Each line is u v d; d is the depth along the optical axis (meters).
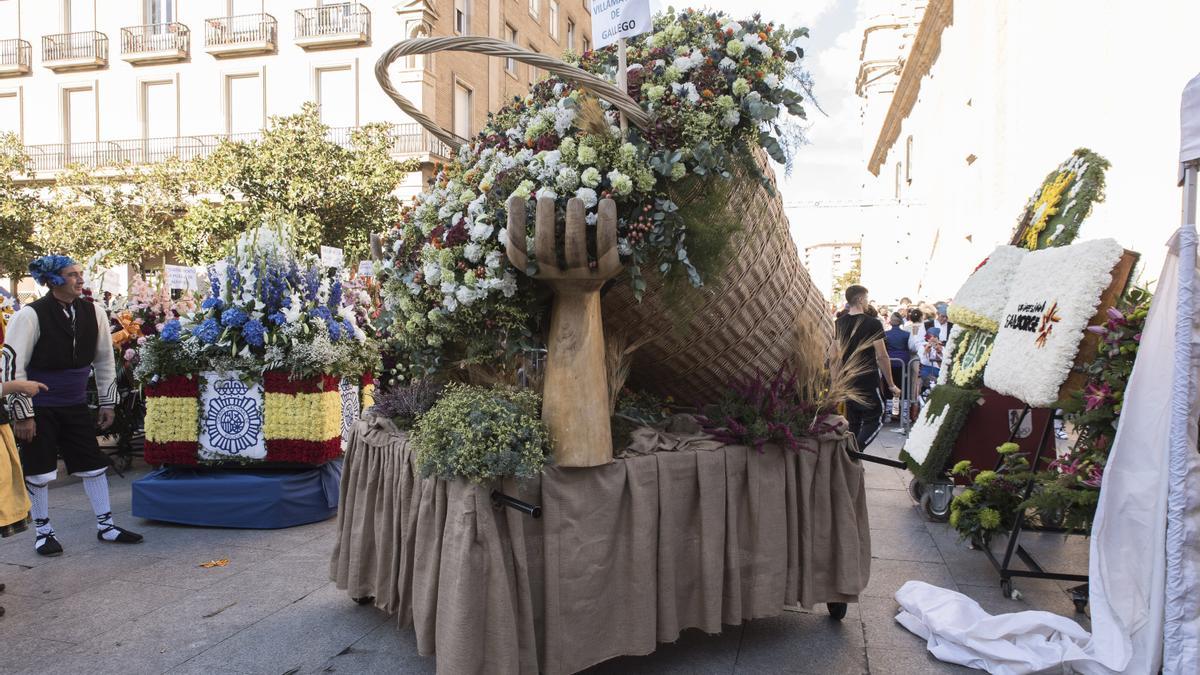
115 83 25.83
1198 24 7.82
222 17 24.75
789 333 3.26
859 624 3.41
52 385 4.43
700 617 2.89
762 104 2.44
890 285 42.94
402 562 2.89
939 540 4.75
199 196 21.88
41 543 4.40
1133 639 2.82
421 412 3.09
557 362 2.56
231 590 3.81
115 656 3.07
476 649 2.40
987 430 4.78
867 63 47.44
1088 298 3.37
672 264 2.55
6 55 26.30
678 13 2.78
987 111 18.72
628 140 2.45
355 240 18.08
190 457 5.08
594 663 2.64
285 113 24.36
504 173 2.47
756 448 2.95
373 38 23.44
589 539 2.61
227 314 4.89
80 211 21.03
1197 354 2.68
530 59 2.36
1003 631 2.99
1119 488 2.90
